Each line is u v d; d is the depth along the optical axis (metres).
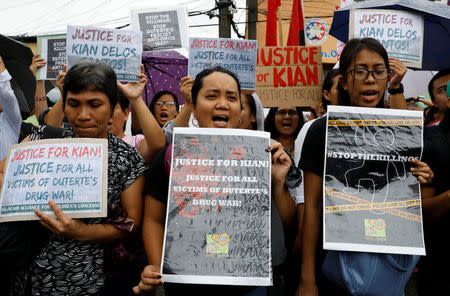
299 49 3.65
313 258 2.31
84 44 3.05
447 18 3.17
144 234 2.16
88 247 2.07
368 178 2.20
